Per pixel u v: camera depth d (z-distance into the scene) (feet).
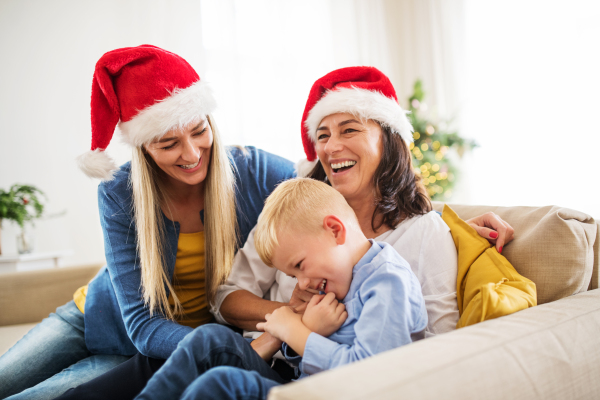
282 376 3.18
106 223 3.60
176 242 3.73
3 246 9.16
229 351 2.55
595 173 8.95
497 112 10.77
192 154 3.33
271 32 11.60
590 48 9.02
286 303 3.36
